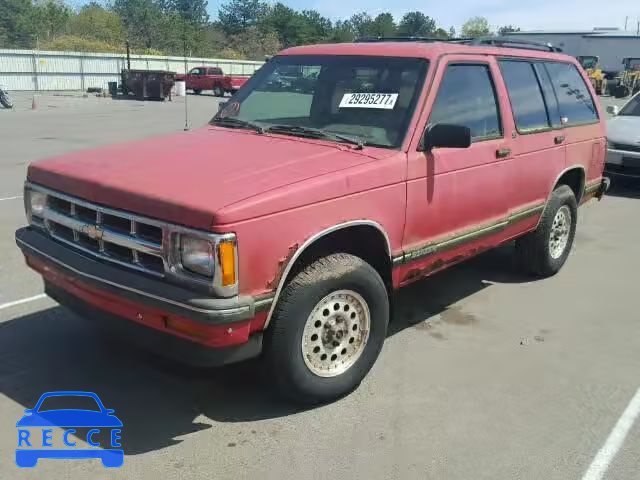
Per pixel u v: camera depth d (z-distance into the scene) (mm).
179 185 3371
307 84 4738
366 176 3750
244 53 82000
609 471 3289
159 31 76250
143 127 19062
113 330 3594
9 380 4012
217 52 77312
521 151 5211
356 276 3717
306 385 3676
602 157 6816
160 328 3301
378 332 3998
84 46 54031
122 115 23562
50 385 3973
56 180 3789
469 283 6117
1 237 7047
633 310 5500
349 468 3248
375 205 3832
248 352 3418
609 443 3529
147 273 3316
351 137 4195
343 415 3742
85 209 3600
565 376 4281
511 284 6109
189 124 20156
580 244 7609
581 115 6359
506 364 4434
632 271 6582
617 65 43438
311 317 3615
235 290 3156
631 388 4145
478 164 4676
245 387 4031
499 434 3586
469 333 4945
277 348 3502
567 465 3328
